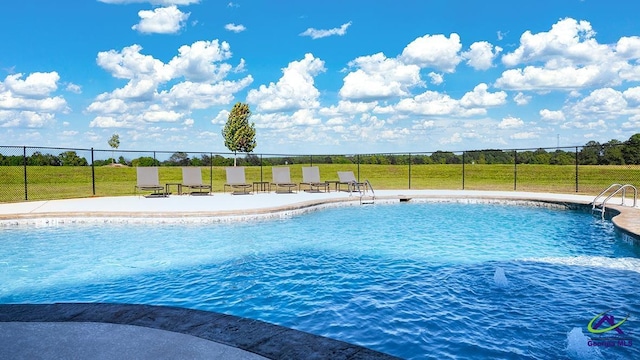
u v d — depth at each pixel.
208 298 4.67
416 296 4.71
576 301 4.53
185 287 5.06
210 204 11.77
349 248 7.18
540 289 4.94
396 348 3.44
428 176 25.83
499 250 7.06
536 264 6.12
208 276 5.51
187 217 9.53
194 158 19.95
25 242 7.58
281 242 7.65
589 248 7.22
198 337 2.39
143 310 2.85
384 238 8.07
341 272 5.70
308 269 5.86
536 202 12.70
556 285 5.10
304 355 2.12
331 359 2.06
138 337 2.41
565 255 6.70
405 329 3.81
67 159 23.47
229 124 37.91
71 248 7.11
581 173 23.03
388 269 5.86
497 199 13.42
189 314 2.77
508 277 5.44
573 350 3.38
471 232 8.73
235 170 15.79
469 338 3.62
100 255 6.62
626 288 4.97
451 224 9.70
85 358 2.16
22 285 5.13
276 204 11.78
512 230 8.97
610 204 10.89
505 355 3.31
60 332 2.50
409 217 10.75
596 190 16.14
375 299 4.62
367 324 3.93
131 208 10.68
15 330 2.53
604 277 5.45
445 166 27.12
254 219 10.05
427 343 3.53
